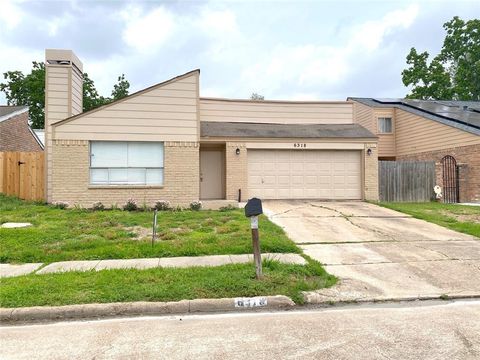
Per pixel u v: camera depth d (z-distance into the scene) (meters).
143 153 14.11
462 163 17.78
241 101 17.84
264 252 7.80
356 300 5.36
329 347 3.90
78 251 7.74
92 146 13.87
